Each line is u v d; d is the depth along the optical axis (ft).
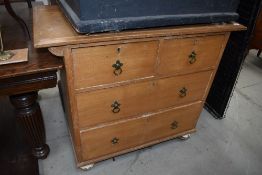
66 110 4.10
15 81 2.70
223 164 4.39
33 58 2.87
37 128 3.66
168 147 4.64
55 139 4.60
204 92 4.13
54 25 2.78
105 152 3.86
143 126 3.90
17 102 3.19
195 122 4.57
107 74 2.92
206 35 3.30
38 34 2.52
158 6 2.71
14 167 3.84
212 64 3.77
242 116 5.72
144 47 2.93
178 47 3.20
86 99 3.03
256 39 7.32
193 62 3.51
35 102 3.44
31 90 2.88
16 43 3.26
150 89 3.44
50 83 2.92
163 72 3.35
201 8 3.02
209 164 4.36
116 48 2.75
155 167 4.20
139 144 4.17
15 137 4.40
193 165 4.31
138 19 2.64
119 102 3.31
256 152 4.73
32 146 3.95
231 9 3.28
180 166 4.26
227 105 5.27
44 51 3.03
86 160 3.78
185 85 3.77
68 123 4.23
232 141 4.93
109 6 2.43
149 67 3.17
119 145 3.92
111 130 3.59
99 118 3.33
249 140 5.00
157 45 3.01
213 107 5.61
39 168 4.00
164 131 4.27
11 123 4.73
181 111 4.14
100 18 2.47
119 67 2.91
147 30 2.82
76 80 2.79
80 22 2.39
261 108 6.09
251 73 7.77
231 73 4.81
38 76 2.80
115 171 4.06
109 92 3.12
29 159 4.00
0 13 4.61
